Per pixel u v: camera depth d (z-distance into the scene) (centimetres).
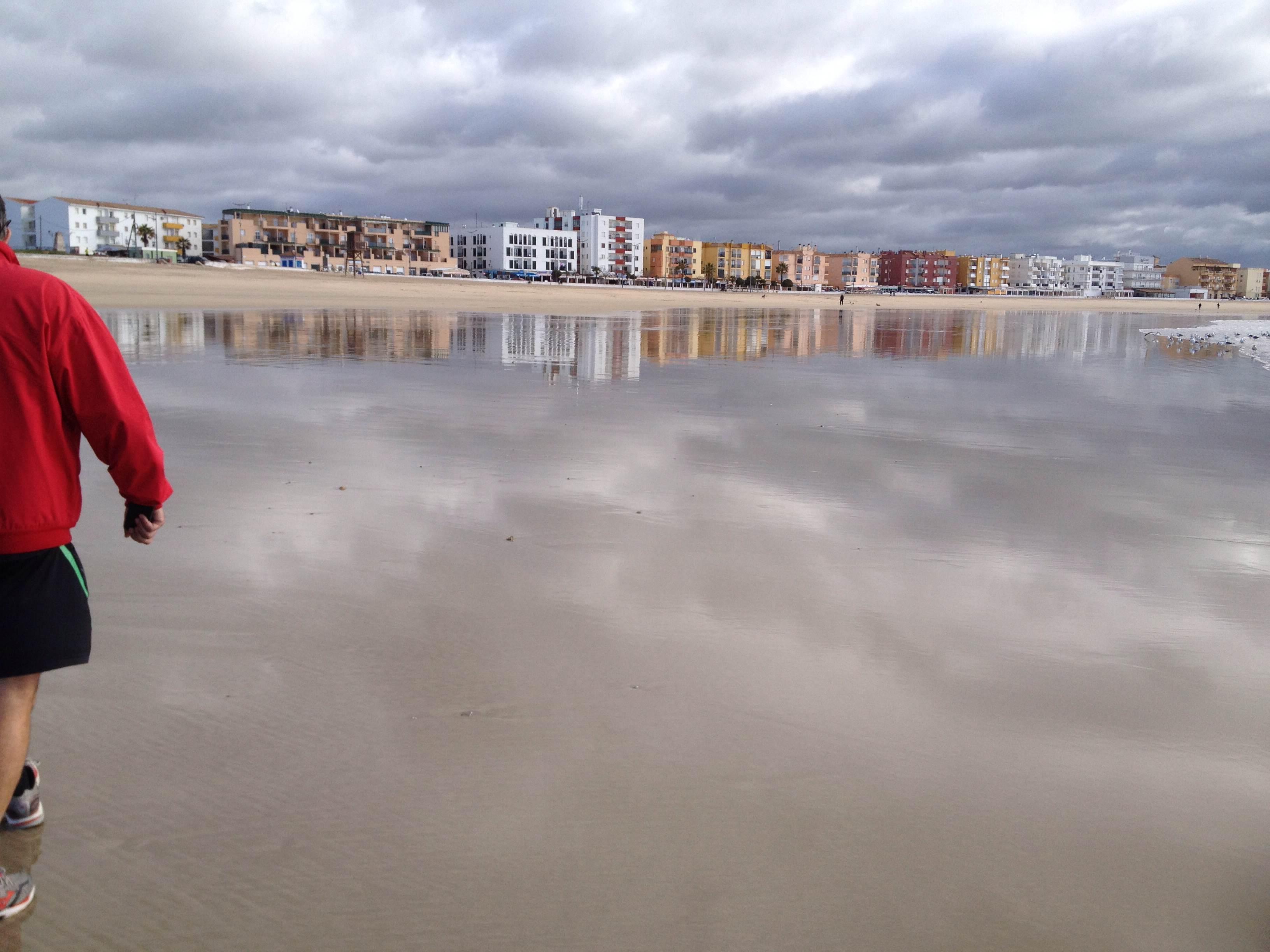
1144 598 481
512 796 277
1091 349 2884
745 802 278
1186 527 637
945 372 1898
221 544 522
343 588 455
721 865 247
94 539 527
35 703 325
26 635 221
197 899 229
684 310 6331
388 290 7125
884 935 222
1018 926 227
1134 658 401
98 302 3681
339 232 12306
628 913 227
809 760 304
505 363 1809
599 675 365
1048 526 628
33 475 219
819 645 404
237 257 11694
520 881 238
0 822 252
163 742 301
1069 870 250
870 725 330
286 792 275
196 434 885
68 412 229
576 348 2294
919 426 1086
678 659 384
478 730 317
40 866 238
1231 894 242
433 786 281
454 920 223
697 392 1390
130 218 12688
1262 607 471
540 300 6781
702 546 552
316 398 1182
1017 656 399
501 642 395
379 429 947
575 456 828
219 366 1552
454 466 769
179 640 385
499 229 15112
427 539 548
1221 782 299
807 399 1332
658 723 326
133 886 232
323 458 788
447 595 451
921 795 285
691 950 215
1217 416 1250
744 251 18800
